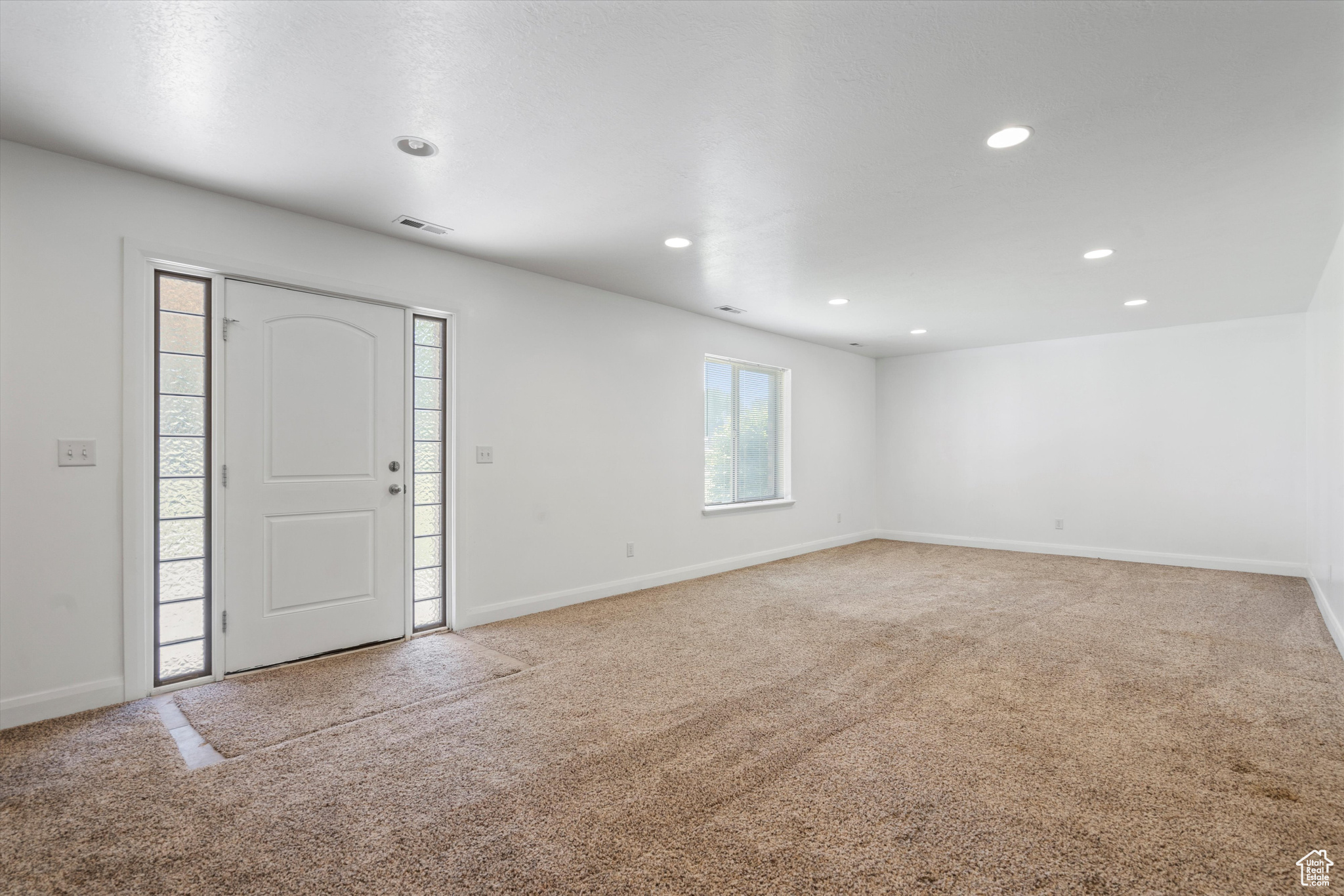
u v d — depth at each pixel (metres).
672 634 3.66
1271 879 1.56
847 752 2.22
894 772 2.09
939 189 2.77
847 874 1.58
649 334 4.91
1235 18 1.65
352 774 2.08
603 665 3.13
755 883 1.55
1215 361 5.59
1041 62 1.87
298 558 3.15
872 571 5.59
